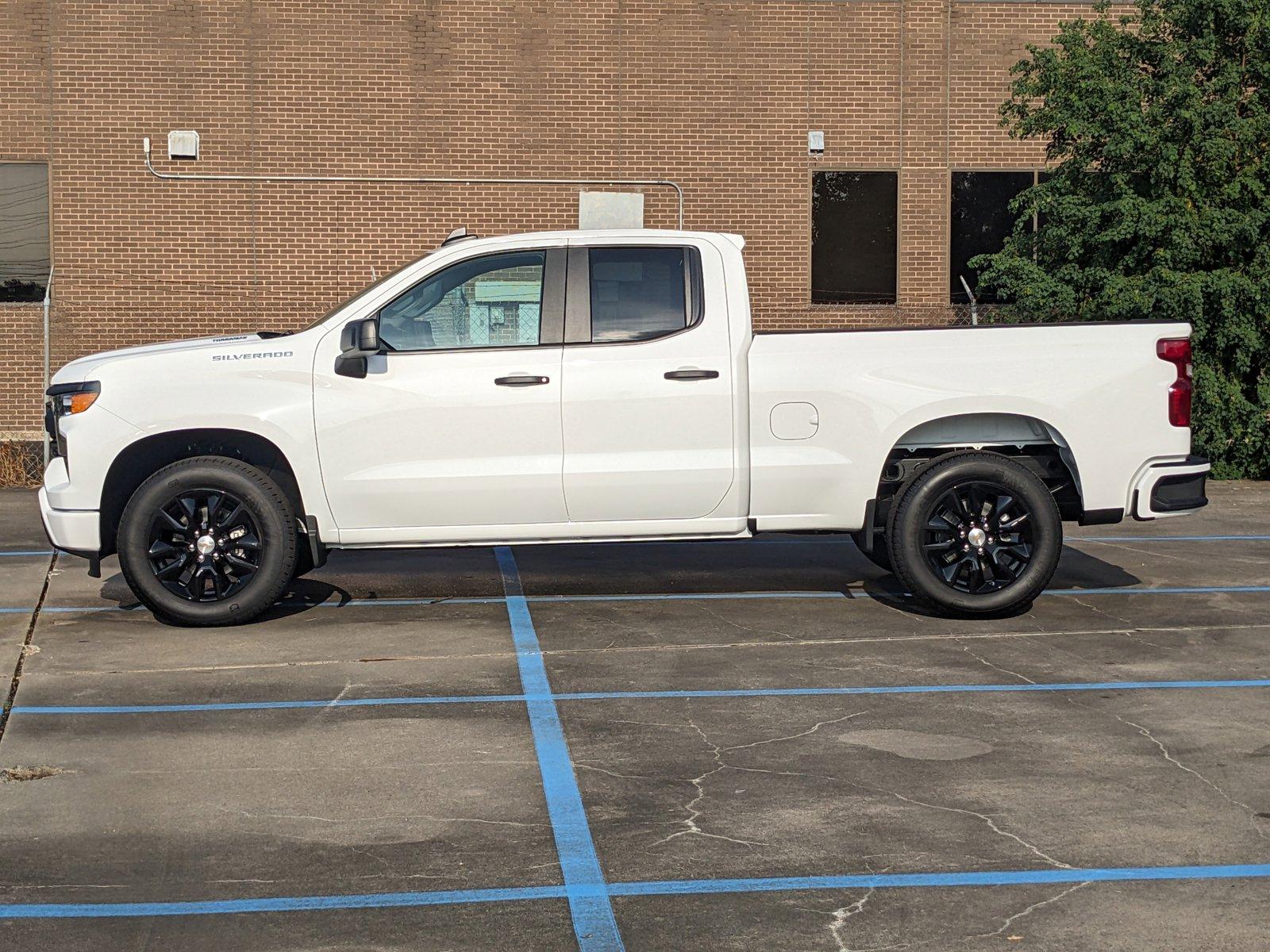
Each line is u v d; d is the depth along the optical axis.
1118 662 7.60
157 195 20.41
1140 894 4.52
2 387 20.45
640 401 8.41
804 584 9.94
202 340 8.98
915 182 21.30
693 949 4.14
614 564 10.80
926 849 4.91
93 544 8.45
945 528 8.61
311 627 8.53
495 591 9.70
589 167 20.86
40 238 20.42
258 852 4.91
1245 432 16.27
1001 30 21.23
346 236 20.64
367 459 8.39
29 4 20.11
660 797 5.47
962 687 7.08
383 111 20.56
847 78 21.09
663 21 20.80
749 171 21.08
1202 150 15.88
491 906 4.45
